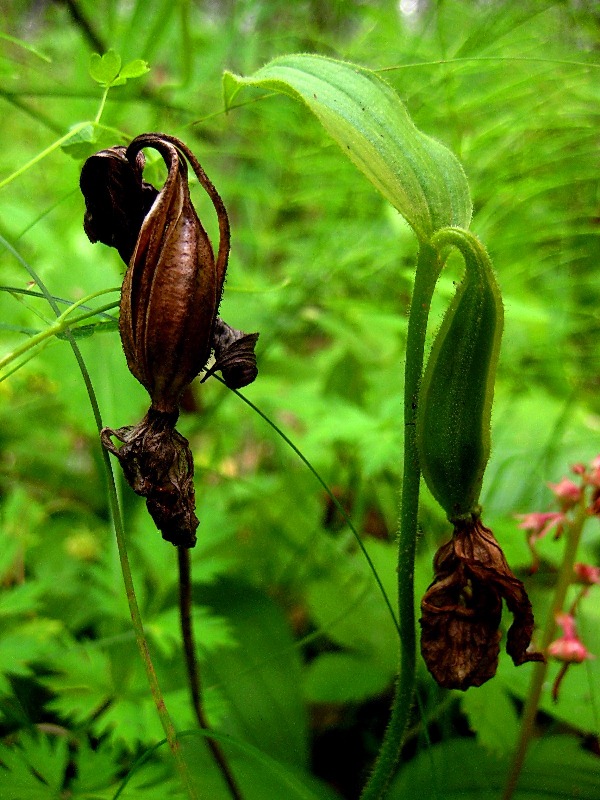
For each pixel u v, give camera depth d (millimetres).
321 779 147
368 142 87
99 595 148
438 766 132
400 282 253
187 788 94
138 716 129
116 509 96
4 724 134
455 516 93
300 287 237
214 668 149
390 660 153
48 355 173
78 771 114
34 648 131
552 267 254
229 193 265
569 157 211
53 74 258
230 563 158
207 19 283
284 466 217
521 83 197
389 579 165
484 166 223
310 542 186
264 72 94
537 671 116
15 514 167
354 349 247
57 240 210
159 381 87
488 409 89
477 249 83
